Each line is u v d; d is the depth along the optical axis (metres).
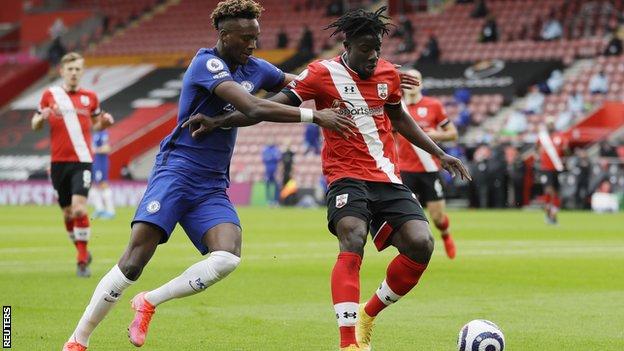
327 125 13.19
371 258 28.81
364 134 14.06
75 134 24.91
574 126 65.38
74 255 29.78
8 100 91.62
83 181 24.59
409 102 28.73
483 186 61.50
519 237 37.53
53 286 21.88
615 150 61.31
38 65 93.88
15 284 22.22
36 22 100.88
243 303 19.30
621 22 78.12
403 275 13.85
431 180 27.61
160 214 13.14
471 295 20.61
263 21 92.00
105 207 50.53
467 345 13.12
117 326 16.48
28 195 71.38
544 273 24.86
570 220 49.38
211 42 92.38
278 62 83.88
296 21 91.06
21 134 84.62
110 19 99.75
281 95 13.98
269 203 67.31
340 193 13.80
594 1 78.81
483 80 74.62
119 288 13.03
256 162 75.56
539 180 61.72
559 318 17.50
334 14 89.31
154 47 94.25
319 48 87.25
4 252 30.73
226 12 13.42
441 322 17.03
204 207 13.43
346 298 13.17
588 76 71.38
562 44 76.81
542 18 80.44
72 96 25.25
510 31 80.75
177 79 88.06
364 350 13.22
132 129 80.00
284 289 21.47
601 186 60.03
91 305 13.04
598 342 15.10
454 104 71.56
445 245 28.19
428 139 14.82
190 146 13.44
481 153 62.00
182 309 18.42
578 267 26.34
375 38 13.86
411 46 80.88
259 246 32.94
